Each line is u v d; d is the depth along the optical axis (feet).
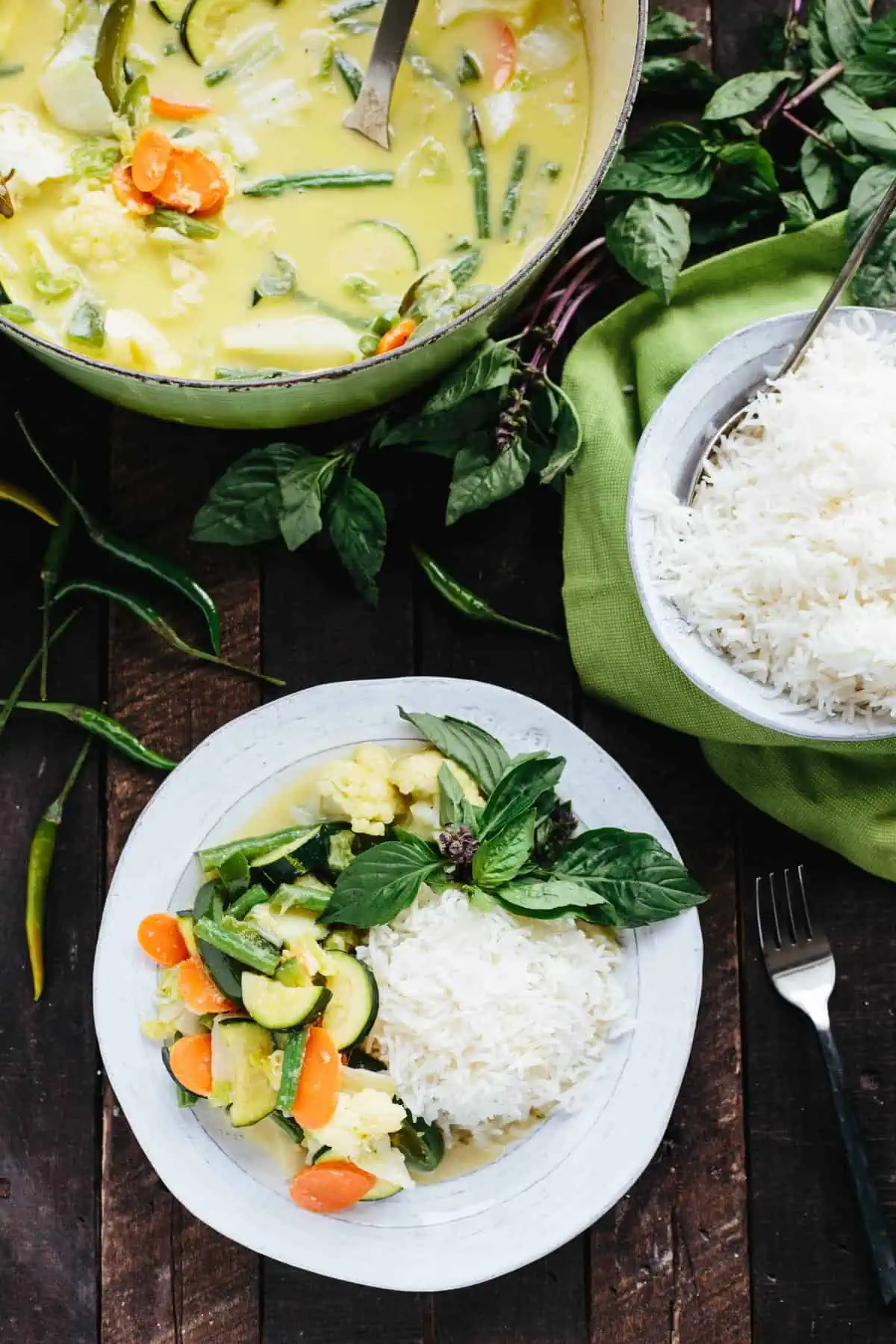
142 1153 3.91
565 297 3.85
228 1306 3.89
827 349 3.71
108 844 3.92
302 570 3.94
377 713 3.82
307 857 3.76
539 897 3.70
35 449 3.84
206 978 3.75
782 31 3.87
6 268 3.60
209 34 3.65
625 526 3.76
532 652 3.94
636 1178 3.76
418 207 3.64
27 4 3.62
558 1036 3.75
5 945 3.92
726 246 3.94
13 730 3.93
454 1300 3.90
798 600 3.65
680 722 3.84
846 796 3.85
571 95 3.67
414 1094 3.71
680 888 3.75
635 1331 3.89
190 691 3.93
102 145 3.62
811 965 3.88
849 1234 3.90
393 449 3.93
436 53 3.67
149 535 3.93
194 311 3.62
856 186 3.76
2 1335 3.89
